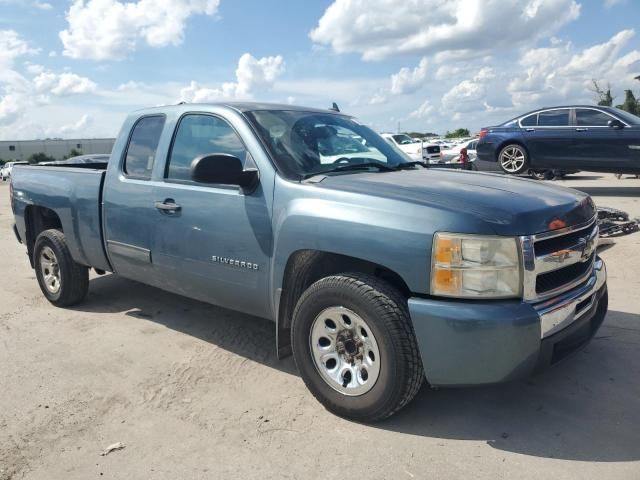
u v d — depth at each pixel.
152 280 4.47
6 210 15.90
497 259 2.79
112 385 3.76
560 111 11.74
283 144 3.74
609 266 6.21
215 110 3.99
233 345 4.41
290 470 2.78
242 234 3.62
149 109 4.53
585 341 3.32
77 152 100.25
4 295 6.02
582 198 3.50
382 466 2.79
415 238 2.87
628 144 10.95
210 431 3.16
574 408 3.27
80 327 4.90
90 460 2.92
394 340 2.92
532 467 2.73
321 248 3.17
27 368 4.05
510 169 12.33
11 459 2.94
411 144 22.28
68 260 5.25
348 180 3.42
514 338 2.76
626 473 2.67
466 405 3.35
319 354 3.32
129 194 4.42
